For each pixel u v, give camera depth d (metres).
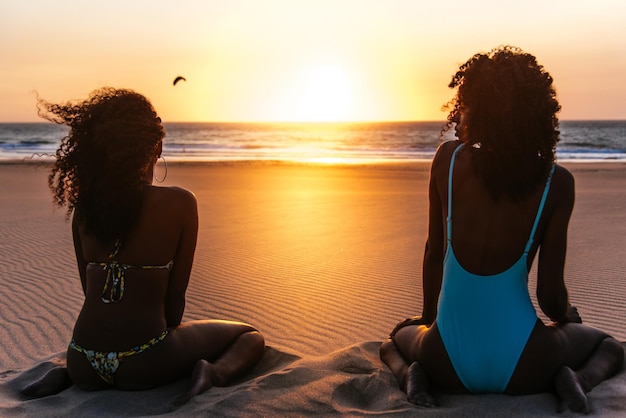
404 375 3.18
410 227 9.66
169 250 3.21
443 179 3.13
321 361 3.54
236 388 3.16
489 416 2.80
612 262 6.84
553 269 3.04
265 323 4.79
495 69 2.94
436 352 3.09
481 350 2.98
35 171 23.30
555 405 2.88
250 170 24.27
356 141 75.56
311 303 5.33
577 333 3.21
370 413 2.87
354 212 11.55
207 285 6.02
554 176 2.97
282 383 3.25
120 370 3.13
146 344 3.13
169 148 54.31
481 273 2.99
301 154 43.69
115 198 3.10
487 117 2.91
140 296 3.16
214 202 13.26
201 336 3.39
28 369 3.58
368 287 5.89
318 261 7.11
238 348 3.51
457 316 3.03
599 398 2.93
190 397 3.04
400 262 7.05
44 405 3.05
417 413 2.84
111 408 3.02
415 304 5.28
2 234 9.21
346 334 4.49
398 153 45.28
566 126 126.19
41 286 6.06
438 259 3.29
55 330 4.67
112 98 3.24
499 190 2.92
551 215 2.98
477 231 2.99
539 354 2.96
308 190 16.20
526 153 2.89
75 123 3.25
